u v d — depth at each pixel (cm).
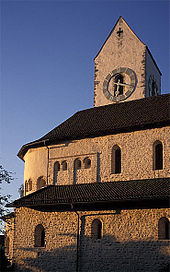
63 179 3947
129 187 3434
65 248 3528
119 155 3772
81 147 3922
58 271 3506
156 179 3459
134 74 4666
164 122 3519
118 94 4684
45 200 3597
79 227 3512
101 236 3416
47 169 4056
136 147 3644
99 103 4781
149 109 3978
